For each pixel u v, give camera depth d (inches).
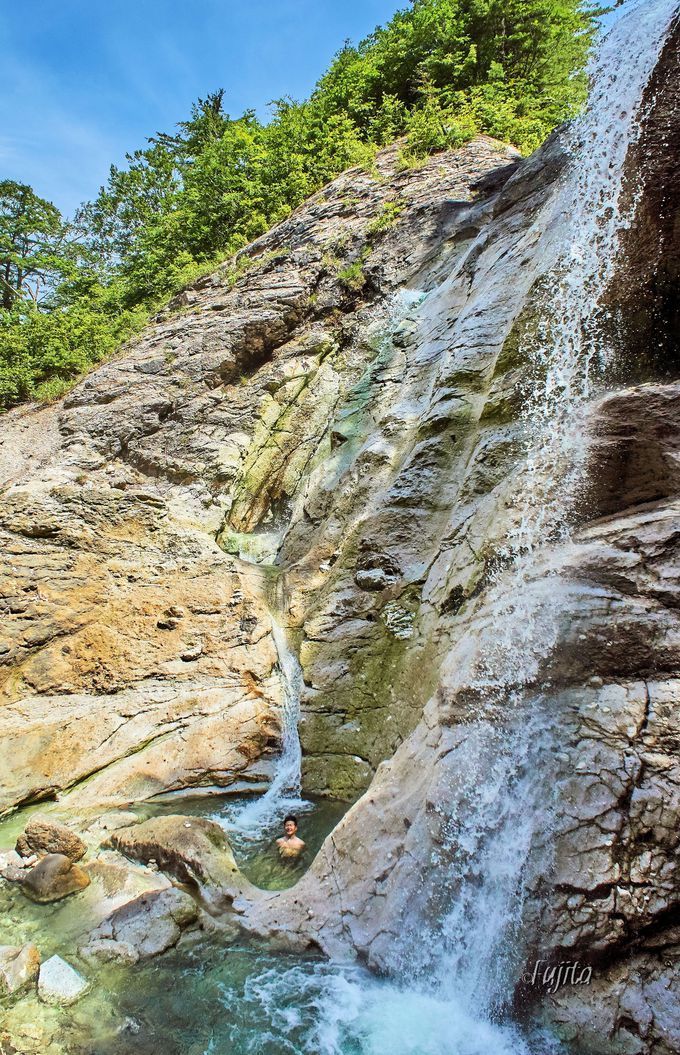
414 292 530.9
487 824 172.7
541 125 732.0
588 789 154.0
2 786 290.7
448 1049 150.3
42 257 1160.2
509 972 151.1
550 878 150.6
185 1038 161.6
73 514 394.3
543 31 780.0
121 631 362.6
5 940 201.3
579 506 220.1
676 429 203.9
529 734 172.7
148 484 502.6
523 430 288.7
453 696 197.0
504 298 364.8
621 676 163.5
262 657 357.1
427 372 423.8
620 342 261.4
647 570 173.0
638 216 254.8
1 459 596.7
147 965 187.0
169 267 848.3
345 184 698.8
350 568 342.6
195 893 218.1
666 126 245.3
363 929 184.9
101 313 876.0
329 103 855.1
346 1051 155.0
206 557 411.2
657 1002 130.2
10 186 1152.2
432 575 295.7
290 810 284.0
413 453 350.0
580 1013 138.3
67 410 597.3
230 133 914.7
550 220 353.1
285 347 569.0
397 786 206.1
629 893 139.8
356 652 310.3
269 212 818.2
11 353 770.2
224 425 524.1
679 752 145.6
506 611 202.4
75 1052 157.0
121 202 1291.8
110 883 225.5
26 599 352.2
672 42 241.4
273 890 221.3
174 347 589.3
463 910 169.2
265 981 179.3
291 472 515.2
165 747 318.7
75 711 327.6
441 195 599.5
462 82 805.9
